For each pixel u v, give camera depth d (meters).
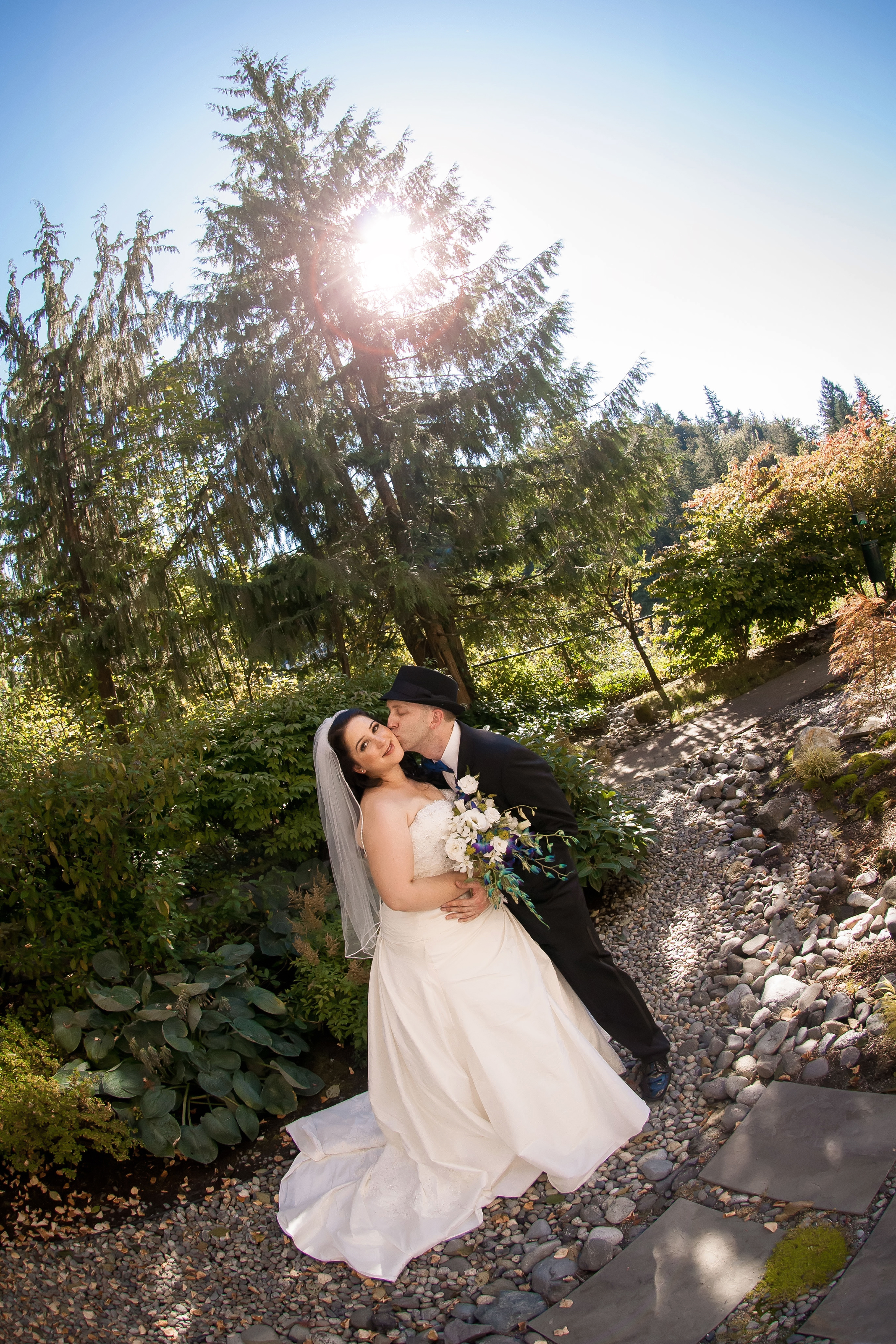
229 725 5.45
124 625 11.24
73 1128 3.21
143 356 12.12
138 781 4.29
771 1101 2.90
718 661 11.19
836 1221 2.29
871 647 5.28
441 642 11.27
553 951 3.16
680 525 11.55
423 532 10.59
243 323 10.91
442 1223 2.83
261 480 10.30
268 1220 3.08
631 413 11.08
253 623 10.33
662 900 4.90
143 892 4.33
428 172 11.06
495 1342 2.30
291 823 5.25
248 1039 3.84
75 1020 3.72
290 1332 2.51
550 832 3.17
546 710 11.70
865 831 4.36
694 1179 2.70
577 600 11.15
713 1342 2.06
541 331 10.77
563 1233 2.71
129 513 12.08
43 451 11.60
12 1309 2.62
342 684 6.27
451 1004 2.92
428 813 2.96
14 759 4.32
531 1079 2.90
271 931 4.65
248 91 11.57
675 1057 3.45
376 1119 3.25
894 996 3.00
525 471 11.01
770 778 5.95
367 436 11.05
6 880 4.00
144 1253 2.92
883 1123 2.58
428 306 11.23
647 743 8.99
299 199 11.15
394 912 3.02
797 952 3.82
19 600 11.83
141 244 12.15
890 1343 1.81
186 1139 3.40
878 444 10.67
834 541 10.57
